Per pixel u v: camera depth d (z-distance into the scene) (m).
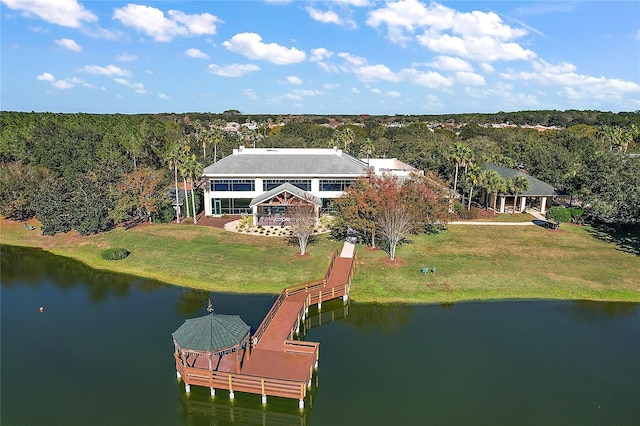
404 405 22.64
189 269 41.47
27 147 79.38
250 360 25.23
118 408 22.55
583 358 27.12
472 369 25.95
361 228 44.59
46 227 53.78
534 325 31.36
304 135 148.62
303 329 31.36
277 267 41.28
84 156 76.44
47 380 24.83
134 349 28.16
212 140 95.25
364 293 36.47
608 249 46.19
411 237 50.69
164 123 156.38
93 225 51.94
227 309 33.56
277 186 60.72
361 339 29.75
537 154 78.62
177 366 24.47
